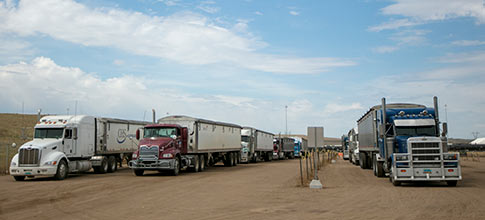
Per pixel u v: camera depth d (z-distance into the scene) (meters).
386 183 18.69
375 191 15.38
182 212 10.85
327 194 14.67
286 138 61.88
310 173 25.33
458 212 10.45
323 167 32.81
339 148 123.00
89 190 16.19
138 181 20.20
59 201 13.09
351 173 25.81
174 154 23.92
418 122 18.77
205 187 17.33
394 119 19.09
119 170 29.86
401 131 18.75
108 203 12.62
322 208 11.41
